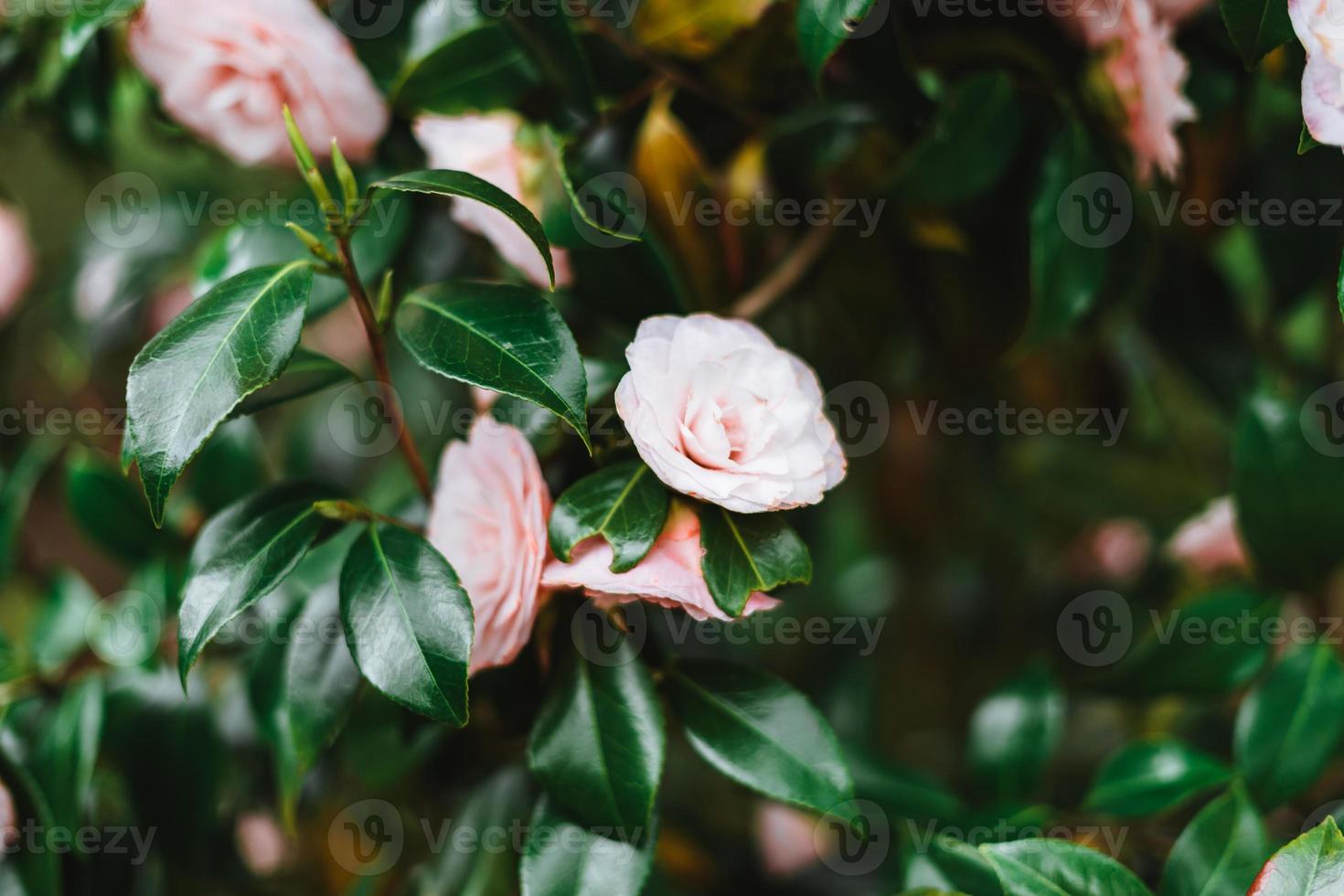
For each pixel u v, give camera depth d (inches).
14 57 38.7
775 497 31.8
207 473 38.8
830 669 45.4
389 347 41.8
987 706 38.4
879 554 49.5
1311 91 31.7
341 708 34.2
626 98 35.9
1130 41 34.4
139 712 37.6
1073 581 45.7
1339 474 36.2
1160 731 43.1
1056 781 43.0
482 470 33.0
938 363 40.8
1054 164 35.6
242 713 39.3
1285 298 39.3
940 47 35.9
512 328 32.2
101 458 40.8
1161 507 43.7
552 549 32.0
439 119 35.3
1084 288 36.2
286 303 32.0
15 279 44.1
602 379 33.7
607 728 32.9
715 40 35.1
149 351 31.6
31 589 44.1
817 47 33.3
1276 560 36.6
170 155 43.3
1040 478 44.8
